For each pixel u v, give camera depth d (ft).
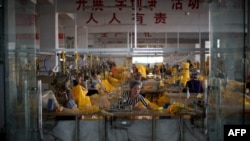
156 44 56.85
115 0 25.27
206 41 47.80
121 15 31.68
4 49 11.78
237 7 11.41
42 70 21.54
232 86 11.88
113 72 31.63
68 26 34.47
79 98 14.64
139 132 12.72
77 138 12.52
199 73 26.27
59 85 16.08
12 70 12.37
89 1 25.81
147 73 37.24
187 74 25.20
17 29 12.84
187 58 35.81
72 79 18.19
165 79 28.71
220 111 12.32
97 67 29.58
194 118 12.68
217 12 13.44
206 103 13.03
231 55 11.93
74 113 12.46
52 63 22.68
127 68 32.14
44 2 25.34
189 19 33.12
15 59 12.62
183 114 12.53
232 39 11.82
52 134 12.66
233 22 11.68
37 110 12.67
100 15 32.22
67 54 21.39
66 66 20.44
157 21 31.68
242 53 11.33
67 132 12.62
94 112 12.51
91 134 12.58
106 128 12.69
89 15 32.58
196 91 18.80
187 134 12.69
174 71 31.01
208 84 14.14
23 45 13.46
